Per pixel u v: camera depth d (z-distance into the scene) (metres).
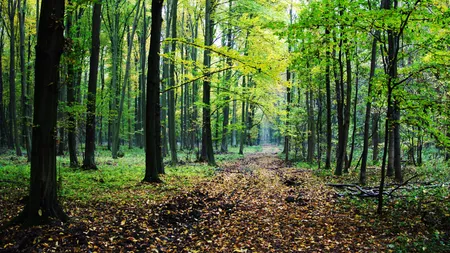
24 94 17.36
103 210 6.97
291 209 8.25
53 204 5.80
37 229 5.25
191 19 27.05
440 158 16.55
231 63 12.67
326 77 16.33
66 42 5.84
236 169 17.44
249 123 34.34
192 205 7.92
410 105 7.12
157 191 9.35
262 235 6.25
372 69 12.41
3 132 27.73
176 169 15.21
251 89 17.62
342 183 11.94
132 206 7.45
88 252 4.74
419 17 6.41
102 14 21.52
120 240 5.29
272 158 27.30
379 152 21.84
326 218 7.34
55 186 5.87
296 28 7.72
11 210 6.48
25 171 11.73
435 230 5.84
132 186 9.84
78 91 20.48
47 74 5.55
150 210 7.15
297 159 24.59
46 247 4.73
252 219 7.32
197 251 5.31
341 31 7.66
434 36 7.08
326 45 9.16
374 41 12.17
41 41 5.46
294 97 23.56
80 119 12.90
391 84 7.18
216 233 6.27
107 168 14.24
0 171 11.41
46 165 5.65
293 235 6.25
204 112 19.12
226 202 8.77
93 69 13.66
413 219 6.68
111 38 22.64
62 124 12.15
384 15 6.57
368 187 10.27
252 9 15.26
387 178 12.36
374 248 5.40
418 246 5.25
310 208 8.30
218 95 18.34
